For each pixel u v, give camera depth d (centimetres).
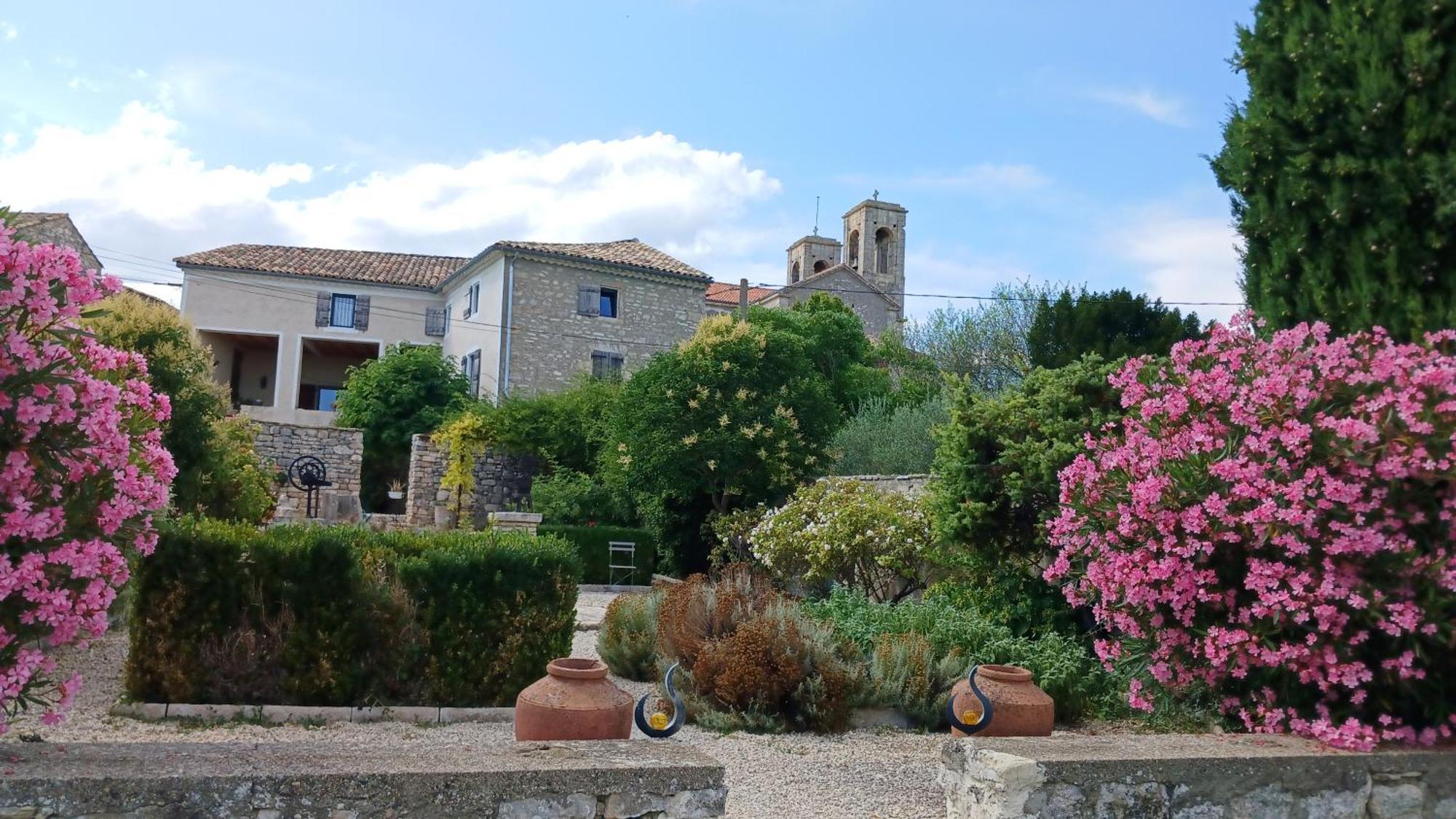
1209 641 444
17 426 311
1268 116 657
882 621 805
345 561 665
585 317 2750
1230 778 391
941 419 1830
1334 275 624
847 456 1912
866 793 515
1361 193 602
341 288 3022
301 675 650
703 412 1666
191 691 632
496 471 2309
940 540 949
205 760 312
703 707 689
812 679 682
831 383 2605
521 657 698
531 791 322
